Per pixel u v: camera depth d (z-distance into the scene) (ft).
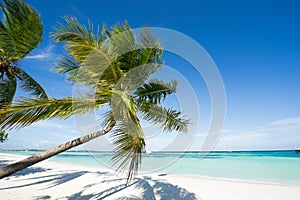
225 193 26.68
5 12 16.51
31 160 12.42
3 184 30.66
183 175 44.88
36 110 12.25
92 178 37.93
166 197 24.11
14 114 11.76
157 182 34.14
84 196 24.11
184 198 23.90
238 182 35.58
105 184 31.78
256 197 24.72
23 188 27.91
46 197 23.16
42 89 23.93
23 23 16.89
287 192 27.43
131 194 25.23
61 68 16.92
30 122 12.23
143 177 40.11
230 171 56.75
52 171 49.96
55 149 13.00
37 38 17.61
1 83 20.49
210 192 27.20
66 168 59.67
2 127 11.53
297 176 45.73
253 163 86.07
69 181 34.58
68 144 13.14
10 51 18.49
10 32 17.30
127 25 13.93
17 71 20.63
